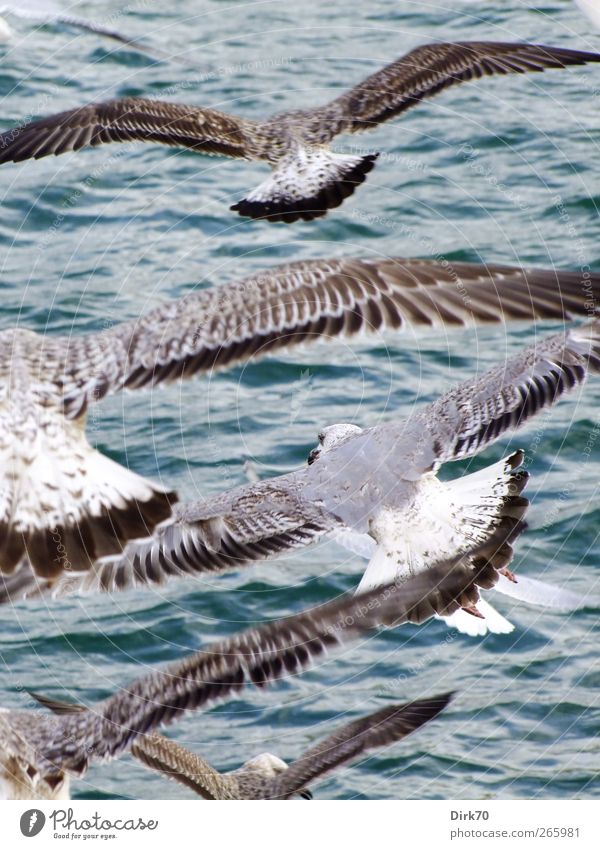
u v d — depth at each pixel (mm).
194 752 11695
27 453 8148
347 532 11000
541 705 12336
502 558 11078
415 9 24922
